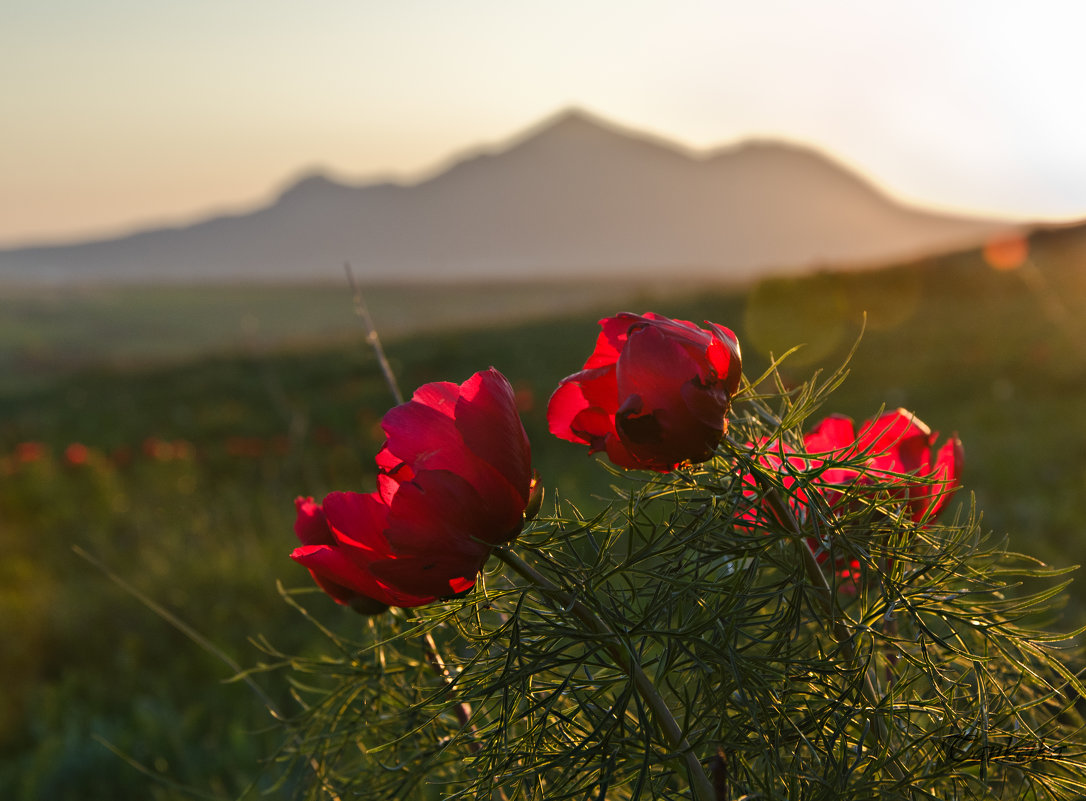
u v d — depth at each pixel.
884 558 1.09
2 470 10.07
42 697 4.51
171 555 6.50
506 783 0.99
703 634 1.02
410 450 0.98
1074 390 11.16
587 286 180.88
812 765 1.01
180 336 99.69
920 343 18.66
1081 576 3.75
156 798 3.04
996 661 1.27
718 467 1.12
